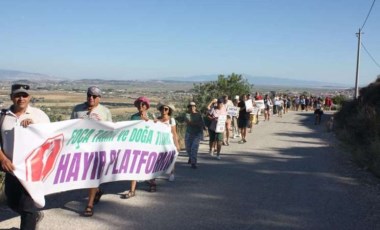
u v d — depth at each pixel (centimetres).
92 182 642
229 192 820
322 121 3005
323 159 1270
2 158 504
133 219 635
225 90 2670
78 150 617
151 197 767
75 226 595
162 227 603
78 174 622
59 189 598
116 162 694
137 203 723
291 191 838
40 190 537
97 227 594
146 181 887
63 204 700
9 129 519
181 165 1110
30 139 532
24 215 524
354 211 703
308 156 1328
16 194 525
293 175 1005
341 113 2655
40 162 542
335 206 732
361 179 965
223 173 1011
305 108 4659
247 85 2814
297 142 1719
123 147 702
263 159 1245
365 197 797
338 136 1880
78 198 739
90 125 623
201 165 1117
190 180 923
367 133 1584
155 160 774
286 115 3700
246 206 721
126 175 720
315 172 1048
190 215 663
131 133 714
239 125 1662
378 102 2184
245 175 992
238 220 643
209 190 833
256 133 2061
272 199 772
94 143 645
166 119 857
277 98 3481
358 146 1429
